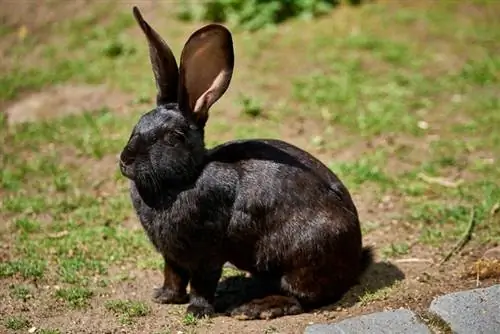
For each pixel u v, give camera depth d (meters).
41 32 18.36
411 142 14.22
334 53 17.09
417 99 15.59
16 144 14.41
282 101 15.55
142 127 9.09
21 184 13.27
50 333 9.32
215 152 9.45
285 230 9.38
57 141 14.46
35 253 11.32
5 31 18.34
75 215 12.37
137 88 16.09
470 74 16.42
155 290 10.19
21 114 15.52
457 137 14.34
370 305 9.70
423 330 8.88
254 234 9.35
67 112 15.52
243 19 18.19
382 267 10.70
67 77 16.58
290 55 17.06
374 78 16.28
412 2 19.23
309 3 18.58
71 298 10.15
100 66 16.95
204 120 9.24
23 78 16.53
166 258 9.77
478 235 11.33
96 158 13.92
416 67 16.69
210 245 9.28
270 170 9.39
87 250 11.39
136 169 9.07
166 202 9.15
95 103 15.75
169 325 9.50
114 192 13.04
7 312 9.91
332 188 9.70
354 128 14.64
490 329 8.88
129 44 17.64
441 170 13.33
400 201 12.49
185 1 18.80
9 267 10.84
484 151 13.86
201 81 9.23
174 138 9.03
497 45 17.58
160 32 17.94
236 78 16.28
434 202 12.38
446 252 10.98
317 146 14.12
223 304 9.99
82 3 19.14
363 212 12.22
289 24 18.33
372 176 13.01
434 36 17.88
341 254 9.57
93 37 18.09
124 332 9.39
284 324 9.35
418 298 9.72
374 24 18.23
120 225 12.09
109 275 10.81
